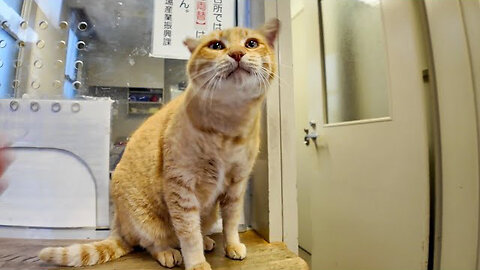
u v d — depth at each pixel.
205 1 0.79
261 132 0.70
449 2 1.00
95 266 0.52
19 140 0.68
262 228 0.70
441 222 1.04
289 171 0.69
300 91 1.95
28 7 0.71
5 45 0.69
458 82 0.98
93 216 0.69
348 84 1.43
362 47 1.34
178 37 0.77
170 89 0.77
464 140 0.96
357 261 1.27
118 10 0.75
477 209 0.92
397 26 1.12
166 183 0.55
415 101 1.04
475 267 0.93
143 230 0.59
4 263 0.50
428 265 1.07
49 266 0.49
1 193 0.67
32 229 0.67
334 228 1.44
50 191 0.69
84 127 0.70
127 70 0.75
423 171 1.01
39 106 0.69
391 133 1.13
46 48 0.72
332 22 1.54
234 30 0.62
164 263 0.53
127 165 0.63
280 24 0.68
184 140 0.54
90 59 0.73
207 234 0.72
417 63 1.04
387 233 1.13
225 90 0.55
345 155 1.37
